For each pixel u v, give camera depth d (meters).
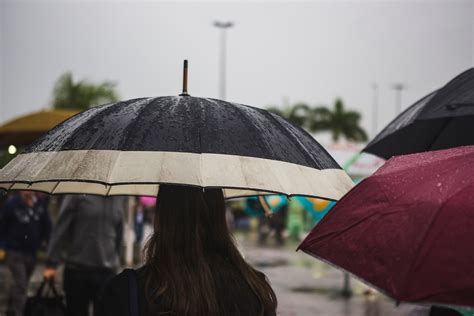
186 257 2.41
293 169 2.44
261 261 18.83
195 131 2.39
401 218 2.03
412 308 3.15
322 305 11.04
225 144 2.38
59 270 13.23
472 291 1.85
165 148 2.31
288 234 29.67
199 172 2.25
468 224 1.93
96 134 2.41
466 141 4.13
